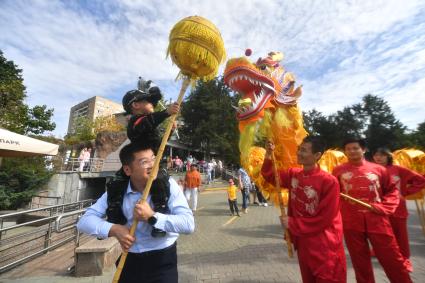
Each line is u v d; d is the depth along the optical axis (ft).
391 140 122.31
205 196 52.60
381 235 10.42
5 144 20.98
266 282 13.42
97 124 121.60
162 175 6.87
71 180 58.49
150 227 6.45
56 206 22.08
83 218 6.75
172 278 6.45
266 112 10.99
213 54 7.29
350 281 13.26
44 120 71.10
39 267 15.92
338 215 8.95
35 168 50.70
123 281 6.42
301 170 9.97
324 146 9.53
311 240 8.80
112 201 6.73
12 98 62.34
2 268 14.98
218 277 14.28
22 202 48.42
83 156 64.64
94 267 14.42
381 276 13.65
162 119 7.11
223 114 110.32
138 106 8.07
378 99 129.18
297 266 15.29
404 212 13.75
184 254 18.70
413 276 13.58
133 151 6.58
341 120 124.06
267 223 27.50
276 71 11.91
